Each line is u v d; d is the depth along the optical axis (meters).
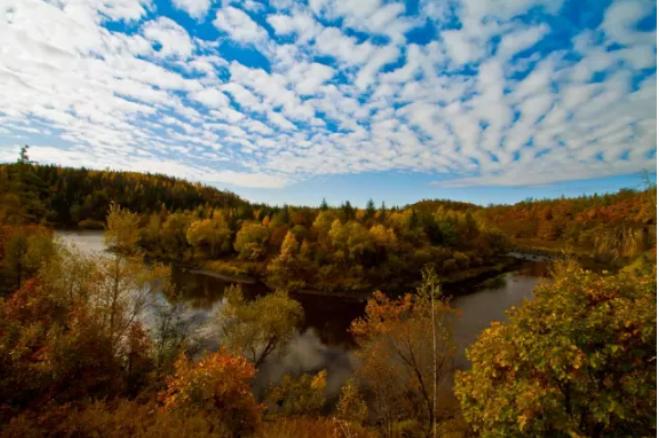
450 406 15.84
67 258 20.39
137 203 121.75
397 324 14.72
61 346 9.94
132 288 19.95
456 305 42.97
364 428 13.96
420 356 14.52
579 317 6.22
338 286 53.09
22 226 31.41
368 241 57.78
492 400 6.83
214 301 43.50
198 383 10.92
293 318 26.64
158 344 20.97
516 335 6.83
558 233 100.75
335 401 21.86
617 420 5.84
